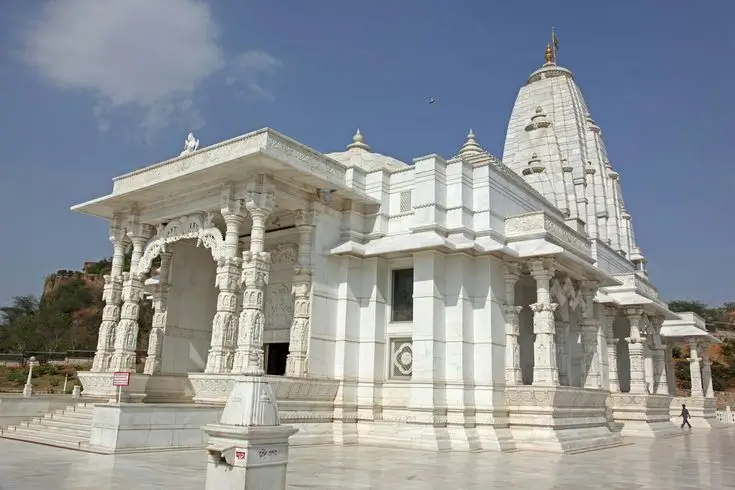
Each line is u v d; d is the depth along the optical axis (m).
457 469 12.65
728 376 67.50
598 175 36.53
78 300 89.88
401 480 10.79
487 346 18.19
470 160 21.75
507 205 20.69
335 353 18.92
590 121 38.28
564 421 18.58
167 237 20.16
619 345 32.84
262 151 15.86
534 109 36.97
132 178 21.20
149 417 14.05
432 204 18.92
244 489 6.51
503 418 18.14
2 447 14.59
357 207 20.36
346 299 19.20
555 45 40.81
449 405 17.69
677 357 69.00
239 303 21.86
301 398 17.55
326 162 19.48
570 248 20.62
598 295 26.84
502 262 19.36
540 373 18.33
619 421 26.69
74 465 11.50
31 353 66.31
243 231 22.62
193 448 14.62
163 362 21.31
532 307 18.89
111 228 22.17
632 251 39.62
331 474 11.27
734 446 20.78
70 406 18.64
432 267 18.31
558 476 12.03
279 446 7.01
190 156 19.17
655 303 29.05
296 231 20.91
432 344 17.77
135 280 20.77
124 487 9.12
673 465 14.56
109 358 21.09
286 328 20.86
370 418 18.44
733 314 93.56
